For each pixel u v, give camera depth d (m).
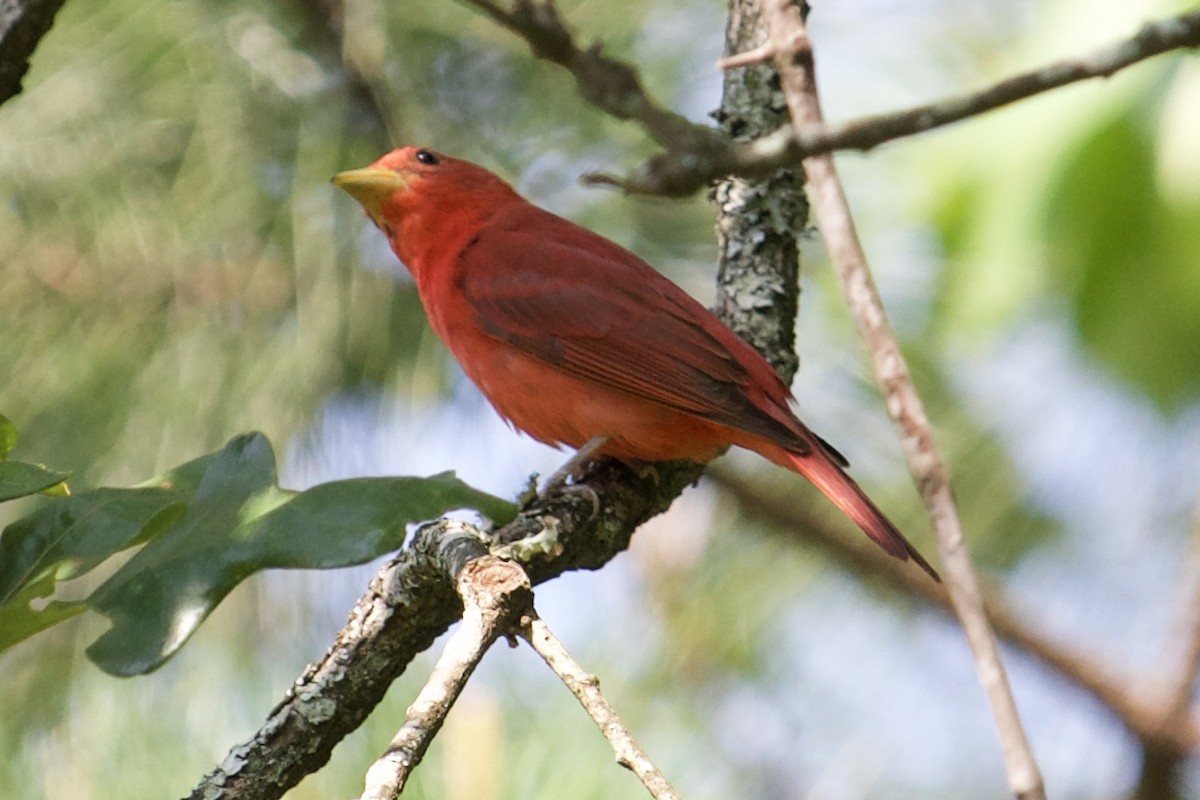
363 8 10.22
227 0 10.11
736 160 5.05
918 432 6.11
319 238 10.27
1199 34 5.21
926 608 12.41
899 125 5.15
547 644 5.95
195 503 5.92
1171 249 10.64
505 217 10.55
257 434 6.05
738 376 9.54
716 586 12.62
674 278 11.18
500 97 10.66
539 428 10.30
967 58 11.68
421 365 10.75
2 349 9.98
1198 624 11.23
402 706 9.69
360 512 5.66
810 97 6.76
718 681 12.77
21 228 9.87
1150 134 10.46
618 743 5.73
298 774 7.19
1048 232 10.95
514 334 10.07
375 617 7.27
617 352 9.74
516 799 8.69
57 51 9.91
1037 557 12.25
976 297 11.39
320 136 10.31
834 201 6.54
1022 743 5.49
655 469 9.87
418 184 10.43
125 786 9.66
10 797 9.59
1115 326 11.09
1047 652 11.62
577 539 8.82
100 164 9.91
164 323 10.14
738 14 10.09
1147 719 11.31
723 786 12.53
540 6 4.88
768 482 11.62
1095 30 10.27
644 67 10.59
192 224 9.99
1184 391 11.28
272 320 10.29
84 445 9.98
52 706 9.90
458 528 6.92
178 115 10.03
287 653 10.21
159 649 5.40
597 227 11.25
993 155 11.06
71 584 10.12
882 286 11.62
